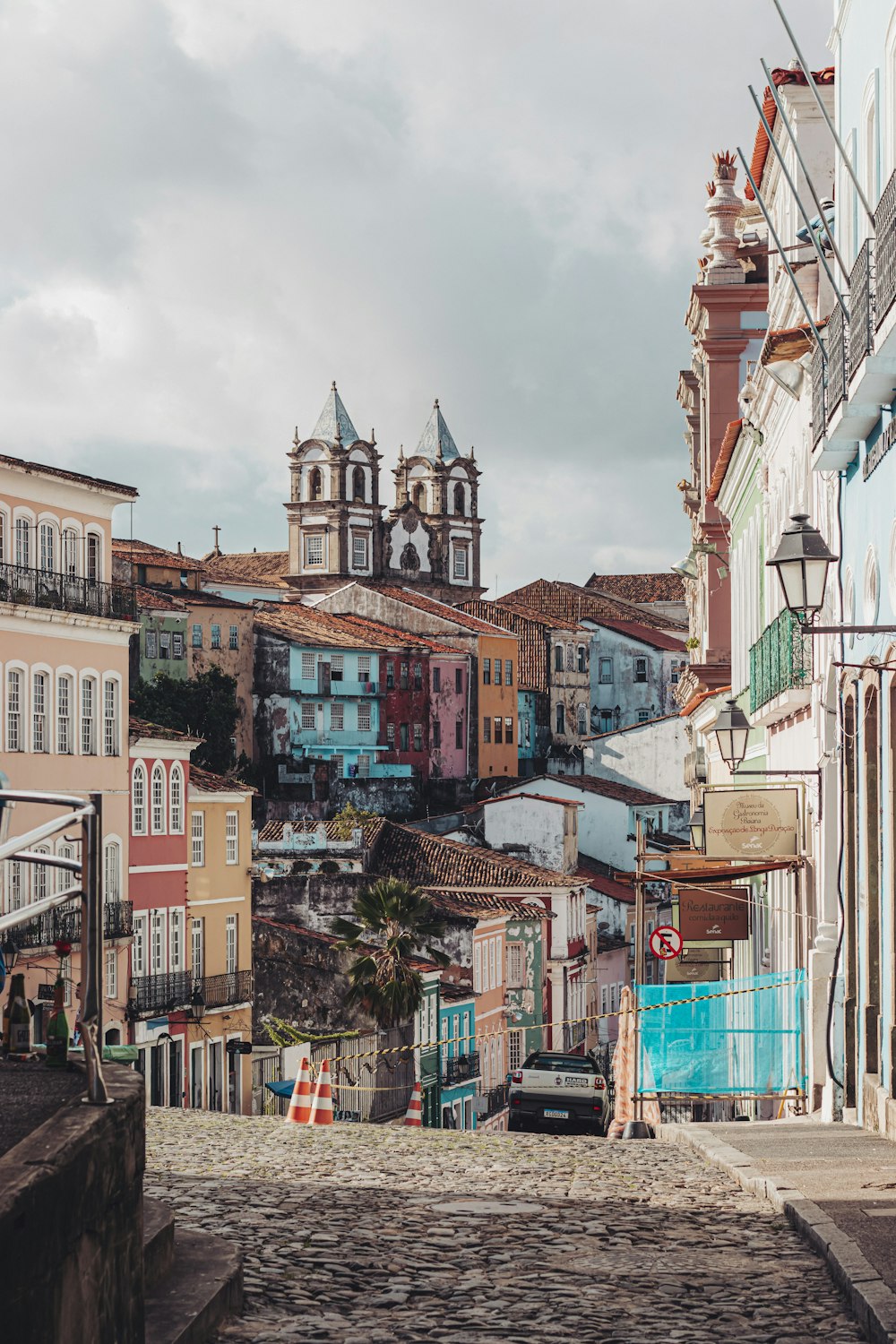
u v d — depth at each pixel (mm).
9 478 52781
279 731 118562
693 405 55969
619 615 155500
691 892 29469
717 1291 10930
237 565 173000
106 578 58250
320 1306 10422
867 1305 9789
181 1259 10383
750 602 38094
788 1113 24266
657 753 116875
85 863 7906
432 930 63938
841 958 21859
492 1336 9750
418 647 126500
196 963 61344
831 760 23859
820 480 25000
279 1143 19641
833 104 28078
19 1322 6469
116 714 57344
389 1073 62406
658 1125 24359
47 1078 8703
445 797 126812
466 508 177250
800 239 26812
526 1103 42156
